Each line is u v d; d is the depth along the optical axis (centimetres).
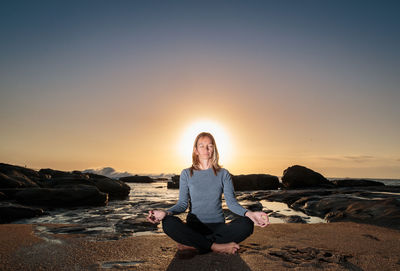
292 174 1884
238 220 259
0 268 215
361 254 256
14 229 383
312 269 213
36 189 853
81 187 954
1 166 1219
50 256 250
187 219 275
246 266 220
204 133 290
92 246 288
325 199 645
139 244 297
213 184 274
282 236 338
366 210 494
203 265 223
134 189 1905
